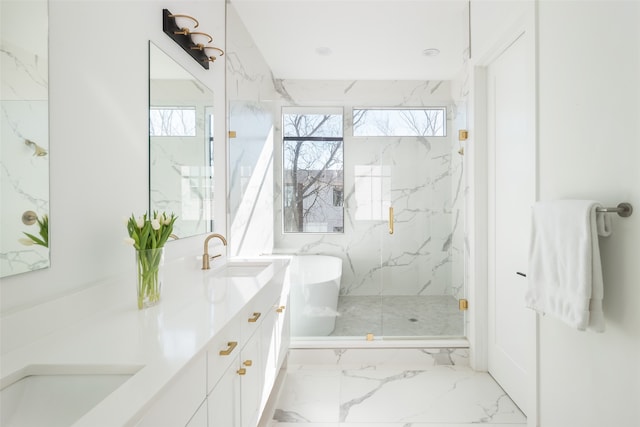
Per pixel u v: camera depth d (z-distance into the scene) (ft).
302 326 9.73
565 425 4.89
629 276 3.77
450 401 7.13
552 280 4.54
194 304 4.31
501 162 7.57
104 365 2.66
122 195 4.46
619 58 3.83
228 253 8.36
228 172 8.43
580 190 4.49
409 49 10.86
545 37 5.22
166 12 5.47
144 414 2.18
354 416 6.61
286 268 8.25
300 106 12.26
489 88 8.09
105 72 4.12
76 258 3.68
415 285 10.16
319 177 11.44
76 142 3.67
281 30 9.70
